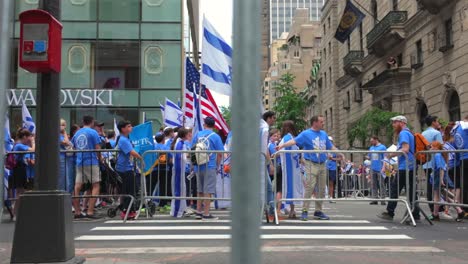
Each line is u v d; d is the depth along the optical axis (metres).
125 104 25.34
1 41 2.61
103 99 25.17
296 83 102.31
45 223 5.04
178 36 25.86
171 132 12.16
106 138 13.41
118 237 7.32
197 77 14.33
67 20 25.36
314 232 7.78
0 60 2.60
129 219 9.54
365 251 6.16
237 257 1.34
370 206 13.21
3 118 2.67
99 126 12.85
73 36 25.33
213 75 11.89
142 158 9.65
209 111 13.41
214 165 9.41
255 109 1.37
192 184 9.98
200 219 9.43
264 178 8.73
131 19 25.73
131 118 25.33
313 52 104.75
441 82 26.69
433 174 9.50
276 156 9.02
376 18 38.59
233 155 1.37
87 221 9.30
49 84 5.09
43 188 5.12
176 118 16.11
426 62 28.84
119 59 25.55
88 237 7.32
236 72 1.37
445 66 26.27
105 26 25.56
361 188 10.23
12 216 9.63
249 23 1.38
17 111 23.73
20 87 23.80
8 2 2.64
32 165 10.18
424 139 9.67
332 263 5.47
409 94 31.44
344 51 48.34
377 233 7.69
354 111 44.59
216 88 11.91
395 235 7.49
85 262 5.49
